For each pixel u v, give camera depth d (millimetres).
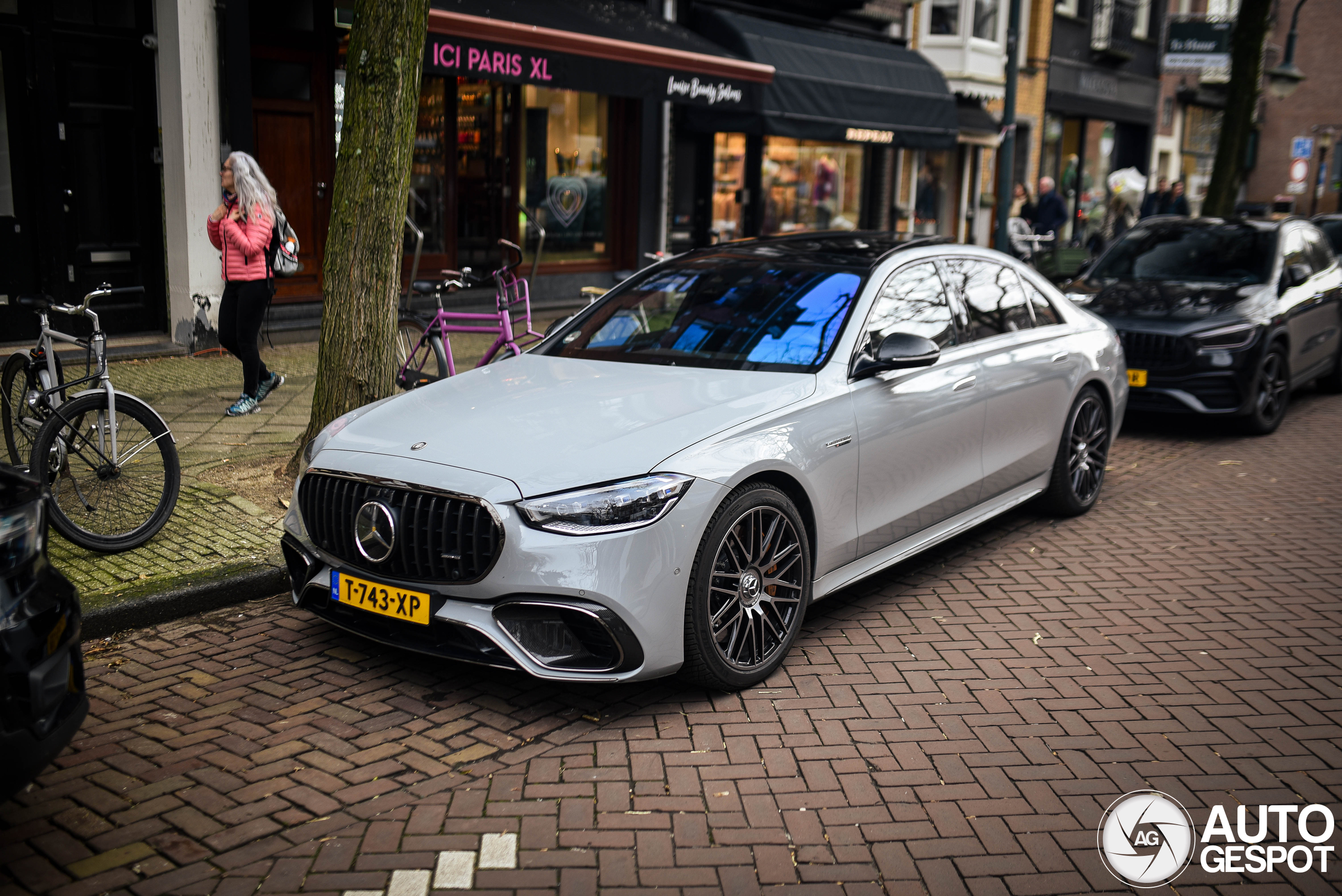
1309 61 37781
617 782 3270
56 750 2586
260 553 4891
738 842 2975
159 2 9461
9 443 5297
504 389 4328
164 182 9797
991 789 3293
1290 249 9539
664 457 3613
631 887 2764
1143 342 8602
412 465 3713
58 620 2643
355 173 5520
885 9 18688
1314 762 3510
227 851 2867
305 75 10820
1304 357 9359
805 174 18125
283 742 3461
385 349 5730
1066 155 25344
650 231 15258
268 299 7586
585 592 3414
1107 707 3875
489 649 3539
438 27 9875
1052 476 6031
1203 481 7258
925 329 4938
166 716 3631
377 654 4164
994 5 20406
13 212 9133
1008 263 5895
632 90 11945
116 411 4855
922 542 4887
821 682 4027
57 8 9102
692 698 3859
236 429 7125
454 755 3402
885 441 4445
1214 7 30609
